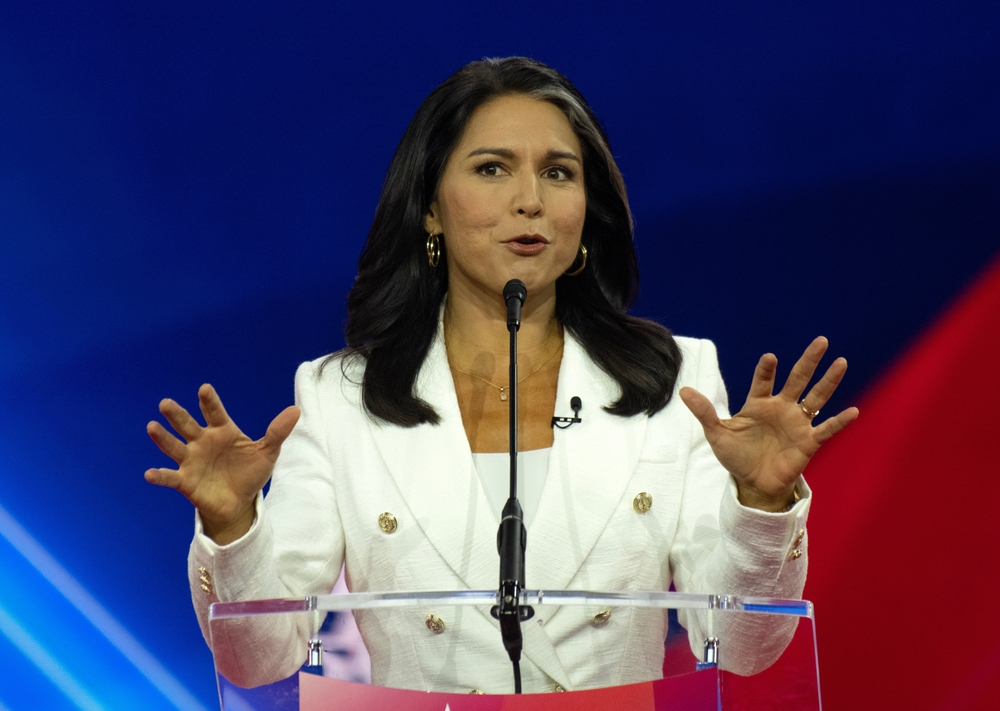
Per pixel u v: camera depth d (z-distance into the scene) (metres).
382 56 14.98
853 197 14.71
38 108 15.04
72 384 15.20
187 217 15.11
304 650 5.48
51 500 15.19
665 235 14.88
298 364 14.96
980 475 14.59
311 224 15.05
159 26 15.00
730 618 5.39
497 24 14.87
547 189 8.83
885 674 14.59
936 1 14.40
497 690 5.71
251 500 6.76
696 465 8.40
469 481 8.17
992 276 14.52
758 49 14.69
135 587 15.15
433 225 9.41
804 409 6.66
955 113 14.52
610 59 14.83
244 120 15.06
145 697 15.03
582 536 7.92
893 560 14.76
